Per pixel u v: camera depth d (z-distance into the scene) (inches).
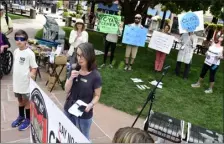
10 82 274.5
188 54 340.8
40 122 106.8
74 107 125.8
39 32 540.4
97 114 220.8
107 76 314.3
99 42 562.9
